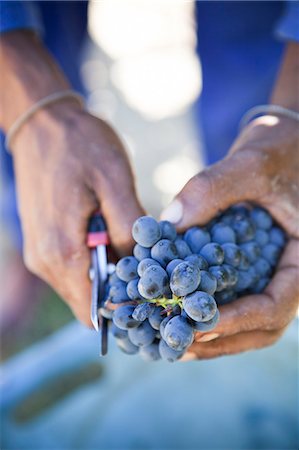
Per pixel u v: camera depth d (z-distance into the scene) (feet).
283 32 1.87
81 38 2.88
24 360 2.28
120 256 1.68
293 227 1.67
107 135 1.75
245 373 2.19
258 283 1.61
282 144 1.70
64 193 1.70
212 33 2.54
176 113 4.24
